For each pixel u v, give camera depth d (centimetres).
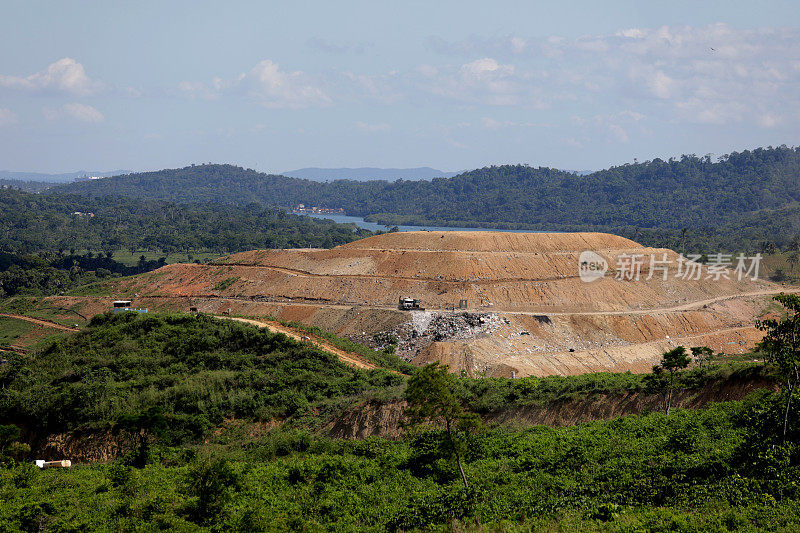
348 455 5703
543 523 3834
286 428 6556
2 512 4444
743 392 5969
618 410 6297
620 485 4328
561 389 6656
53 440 6625
